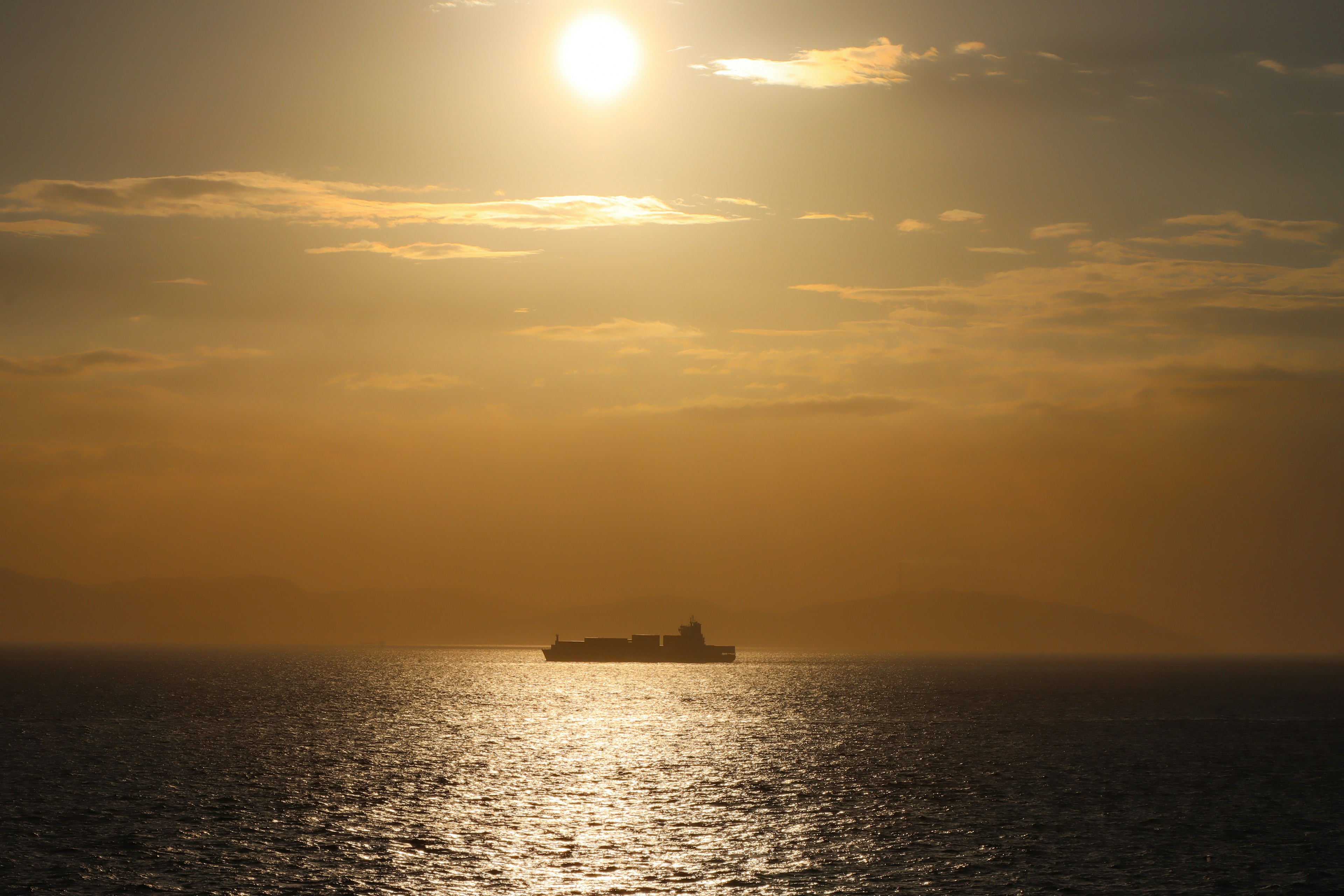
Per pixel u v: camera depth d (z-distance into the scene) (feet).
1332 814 240.73
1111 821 230.68
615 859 192.34
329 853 195.62
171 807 236.43
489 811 236.43
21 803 238.68
